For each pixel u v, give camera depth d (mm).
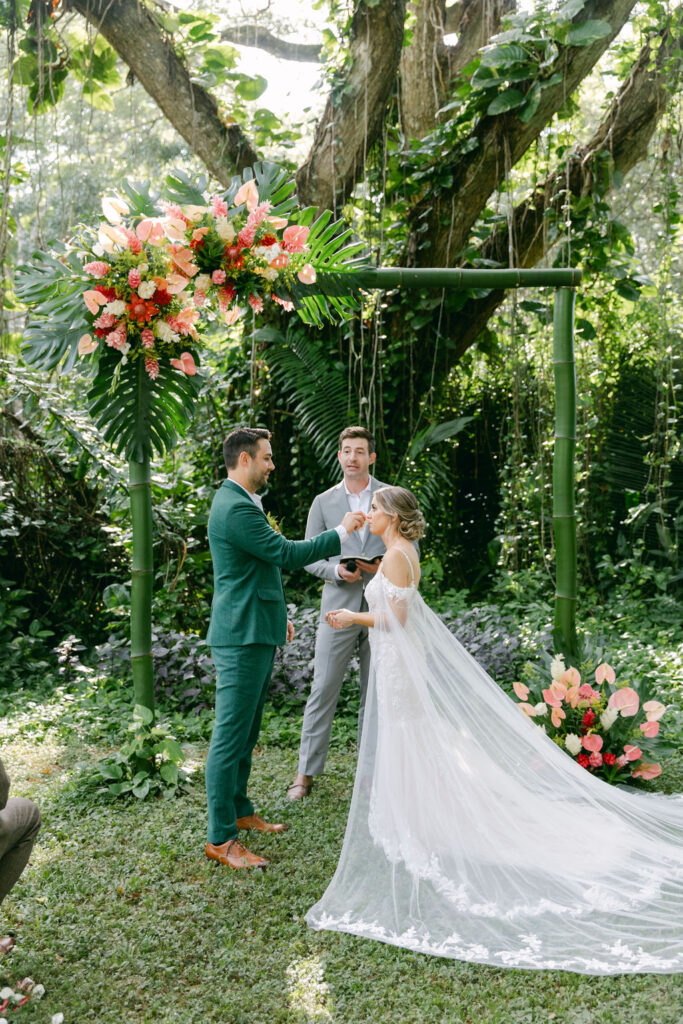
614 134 7410
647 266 10594
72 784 4336
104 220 4117
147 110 11875
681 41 6855
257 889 3328
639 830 3475
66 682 6383
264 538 3553
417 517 3613
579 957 2832
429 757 3348
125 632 6328
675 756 4816
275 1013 2584
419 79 7871
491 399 9516
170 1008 2602
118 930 3031
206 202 4109
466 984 2732
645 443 8906
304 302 4719
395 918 3092
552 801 3465
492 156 7121
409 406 7941
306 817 4055
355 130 7137
